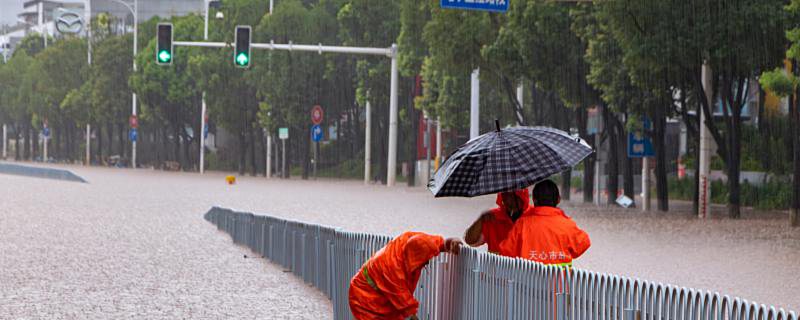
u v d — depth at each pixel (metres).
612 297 9.70
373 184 104.00
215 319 18.95
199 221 46.31
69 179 107.44
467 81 84.81
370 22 102.50
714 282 23.80
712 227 41.75
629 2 46.06
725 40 46.06
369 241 16.45
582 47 58.41
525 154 12.06
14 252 31.61
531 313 10.97
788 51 38.97
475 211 53.66
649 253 30.66
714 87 53.66
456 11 64.75
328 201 65.25
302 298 21.48
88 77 189.38
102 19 189.88
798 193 42.50
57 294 22.30
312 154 146.62
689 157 77.56
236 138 168.75
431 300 13.88
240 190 83.19
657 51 46.38
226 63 127.69
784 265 27.41
